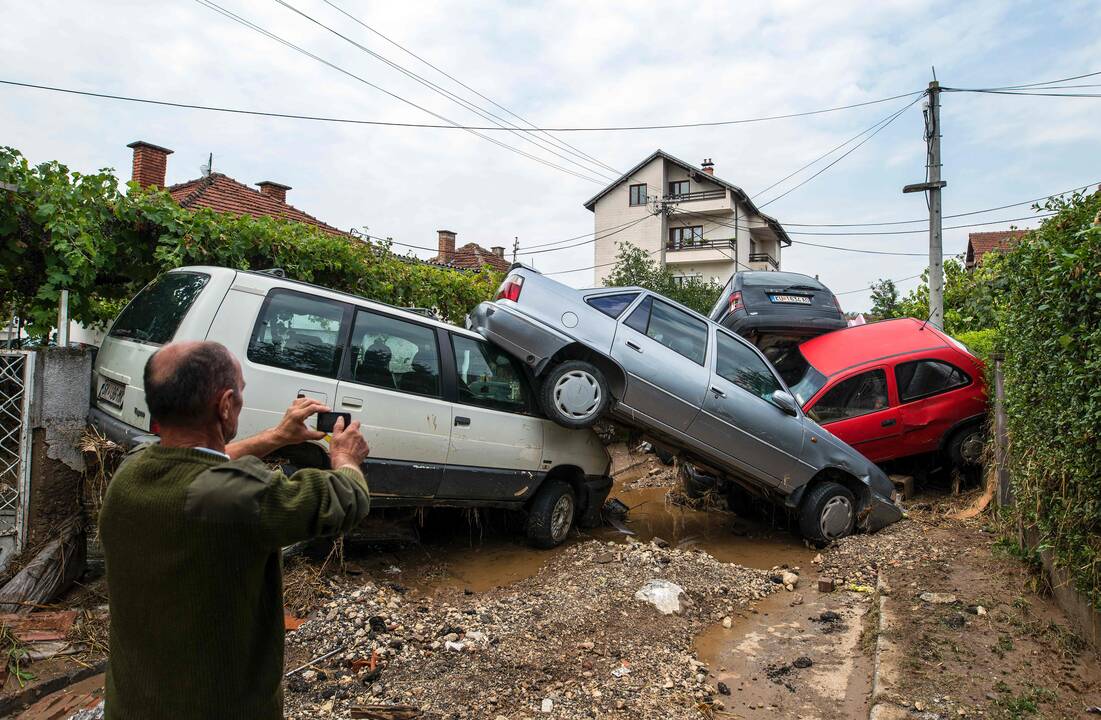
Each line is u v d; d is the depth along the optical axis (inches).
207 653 66.2
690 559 229.6
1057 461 160.2
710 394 262.1
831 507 273.4
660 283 1237.7
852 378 336.8
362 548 227.6
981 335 423.2
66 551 179.6
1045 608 177.6
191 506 65.4
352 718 130.0
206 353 73.5
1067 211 169.6
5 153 202.8
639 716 135.5
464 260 1331.2
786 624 191.9
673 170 1680.6
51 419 186.7
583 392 242.4
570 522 256.5
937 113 639.8
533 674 148.9
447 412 215.0
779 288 394.3
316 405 85.8
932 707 135.4
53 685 138.4
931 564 220.4
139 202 241.8
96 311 255.0
